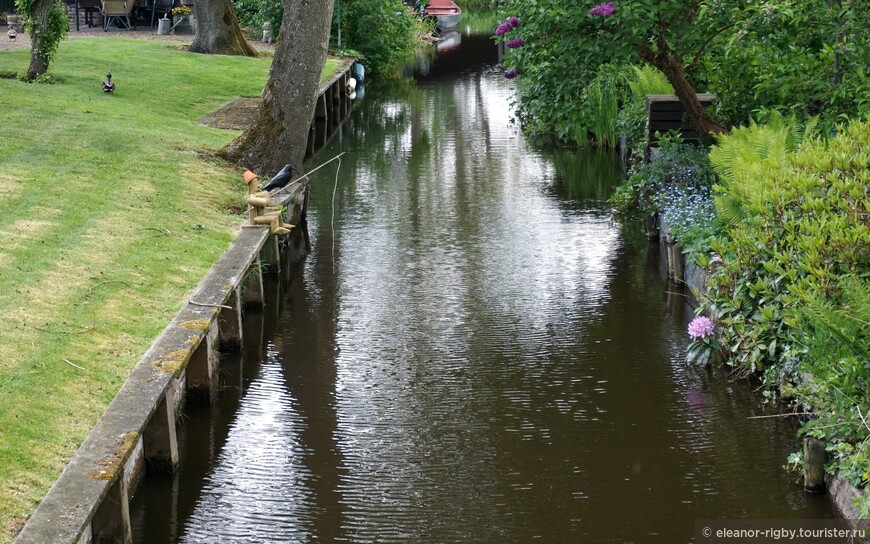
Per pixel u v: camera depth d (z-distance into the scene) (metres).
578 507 6.32
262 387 8.19
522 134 20.66
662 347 9.05
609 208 14.27
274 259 10.89
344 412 7.73
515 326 9.59
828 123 10.83
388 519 6.19
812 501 6.34
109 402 6.46
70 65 21.27
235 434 7.34
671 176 12.50
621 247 12.29
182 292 8.62
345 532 6.02
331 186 15.70
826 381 6.56
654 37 12.11
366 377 8.41
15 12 31.61
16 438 5.80
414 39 37.72
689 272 10.48
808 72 11.55
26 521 5.03
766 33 11.12
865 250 7.30
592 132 20.02
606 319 9.78
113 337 7.45
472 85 28.83
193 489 6.51
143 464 6.65
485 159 18.05
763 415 7.61
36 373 6.60
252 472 6.77
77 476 5.32
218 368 8.21
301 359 8.80
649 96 13.98
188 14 31.36
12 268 8.31
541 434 7.34
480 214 13.91
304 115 14.53
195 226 10.59
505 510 6.29
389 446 7.16
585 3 11.34
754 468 6.78
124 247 9.45
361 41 31.52
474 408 7.79
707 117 12.74
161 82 20.84
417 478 6.70
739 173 9.32
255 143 14.43
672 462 6.88
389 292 10.59
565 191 15.39
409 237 12.71
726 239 9.35
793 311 7.34
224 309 8.80
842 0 10.82
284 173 11.07
